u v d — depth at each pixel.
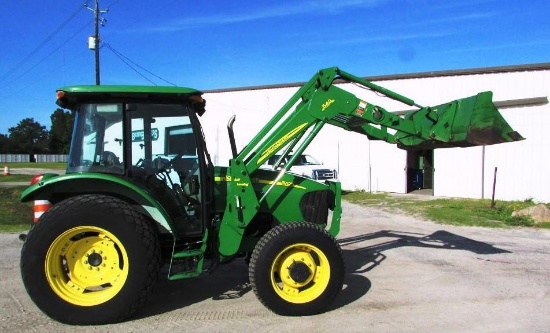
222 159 25.86
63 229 4.70
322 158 22.58
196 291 5.98
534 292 6.05
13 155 89.31
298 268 5.12
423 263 7.59
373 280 6.59
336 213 6.21
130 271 4.77
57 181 4.82
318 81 5.84
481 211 13.84
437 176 18.83
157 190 5.29
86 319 4.73
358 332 4.69
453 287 6.26
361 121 6.27
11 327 4.72
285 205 5.96
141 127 5.22
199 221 5.35
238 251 5.71
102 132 5.11
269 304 5.06
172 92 5.11
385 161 21.11
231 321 4.96
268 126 5.71
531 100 16.67
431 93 19.28
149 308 5.35
